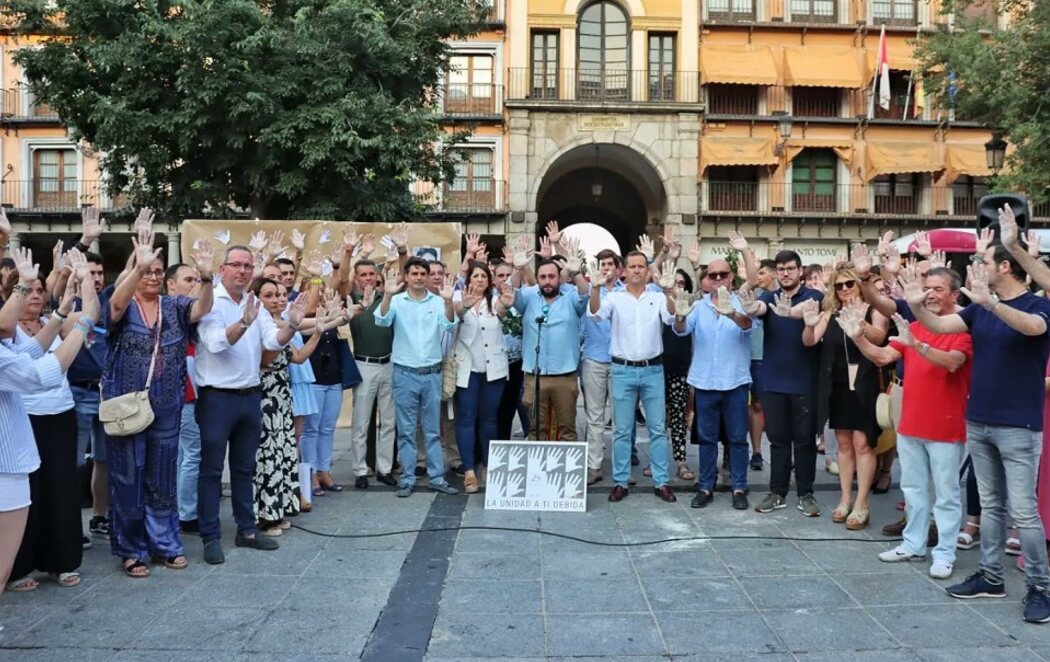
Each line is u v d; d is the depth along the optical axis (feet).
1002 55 49.32
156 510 15.87
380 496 21.85
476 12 50.24
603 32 80.48
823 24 81.76
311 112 39.88
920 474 16.43
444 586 14.98
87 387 18.53
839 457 19.72
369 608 13.92
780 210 82.74
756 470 25.85
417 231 31.45
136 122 39.42
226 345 15.94
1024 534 13.57
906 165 82.38
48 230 81.10
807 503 20.15
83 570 15.98
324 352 22.16
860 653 12.19
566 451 20.70
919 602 14.28
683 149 79.36
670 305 21.11
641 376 21.25
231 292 17.22
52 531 14.82
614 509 20.59
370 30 40.24
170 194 44.78
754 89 82.89
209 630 12.95
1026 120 49.19
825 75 81.51
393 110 41.98
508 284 21.74
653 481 23.32
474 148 79.92
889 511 20.53
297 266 22.86
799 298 20.61
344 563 16.30
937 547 15.85
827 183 84.48
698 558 16.65
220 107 40.19
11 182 80.53
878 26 82.53
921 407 15.99
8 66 79.77
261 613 13.67
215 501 16.63
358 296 23.02
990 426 13.97
